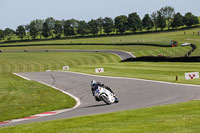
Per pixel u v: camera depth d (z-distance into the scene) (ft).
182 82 124.26
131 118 52.95
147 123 45.93
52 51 530.27
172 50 345.31
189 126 40.96
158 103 80.69
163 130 39.73
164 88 112.16
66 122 54.49
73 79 168.25
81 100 104.68
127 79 151.33
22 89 132.16
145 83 130.93
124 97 99.71
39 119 70.33
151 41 499.51
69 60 391.45
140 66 218.79
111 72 195.21
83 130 44.62
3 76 202.08
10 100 105.91
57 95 114.73
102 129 44.04
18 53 535.19
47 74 208.85
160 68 193.16
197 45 349.61
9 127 54.95
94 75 183.42
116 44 535.60
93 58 387.96
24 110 87.92
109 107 79.10
